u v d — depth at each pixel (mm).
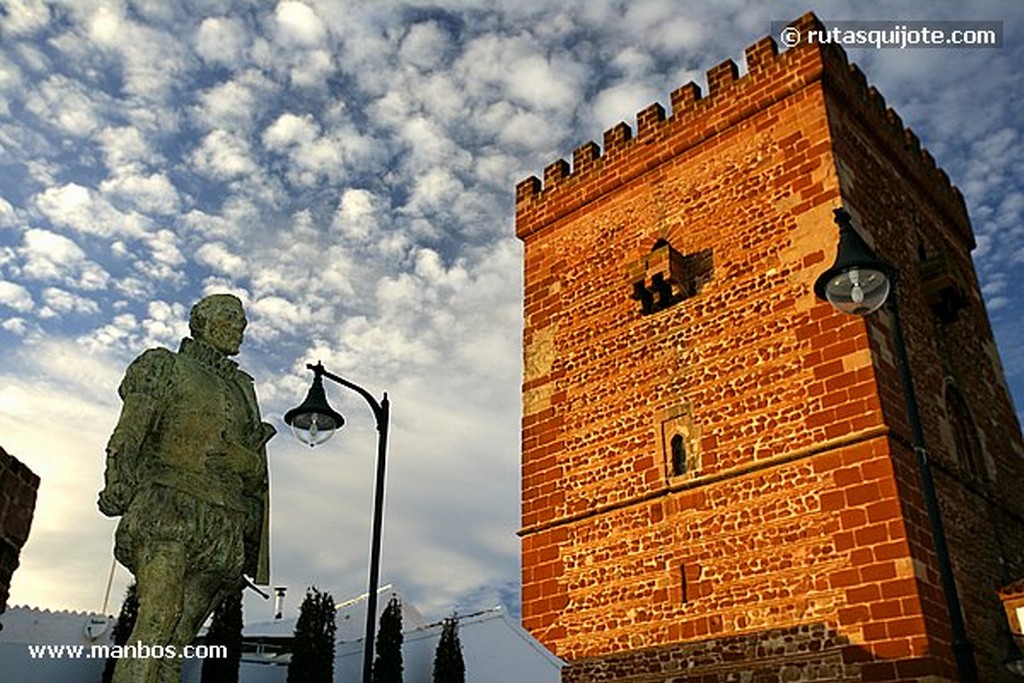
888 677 15383
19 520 9961
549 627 20797
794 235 19781
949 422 19859
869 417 17172
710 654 17781
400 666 18453
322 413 13664
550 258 25234
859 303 10656
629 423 21172
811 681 16250
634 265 21891
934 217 24609
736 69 22609
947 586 9547
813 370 18281
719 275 20750
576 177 25500
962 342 22828
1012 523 20719
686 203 22312
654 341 21453
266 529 8164
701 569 18516
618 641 19375
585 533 20984
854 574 16344
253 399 8211
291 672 17672
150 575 6973
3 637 17562
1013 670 14578
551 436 22781
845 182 19922
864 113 21953
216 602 7777
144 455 7348
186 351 8180
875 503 16531
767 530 17781
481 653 18562
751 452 18641
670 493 19625
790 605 16969
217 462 7613
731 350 19797
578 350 23156
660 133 23562
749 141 21578
